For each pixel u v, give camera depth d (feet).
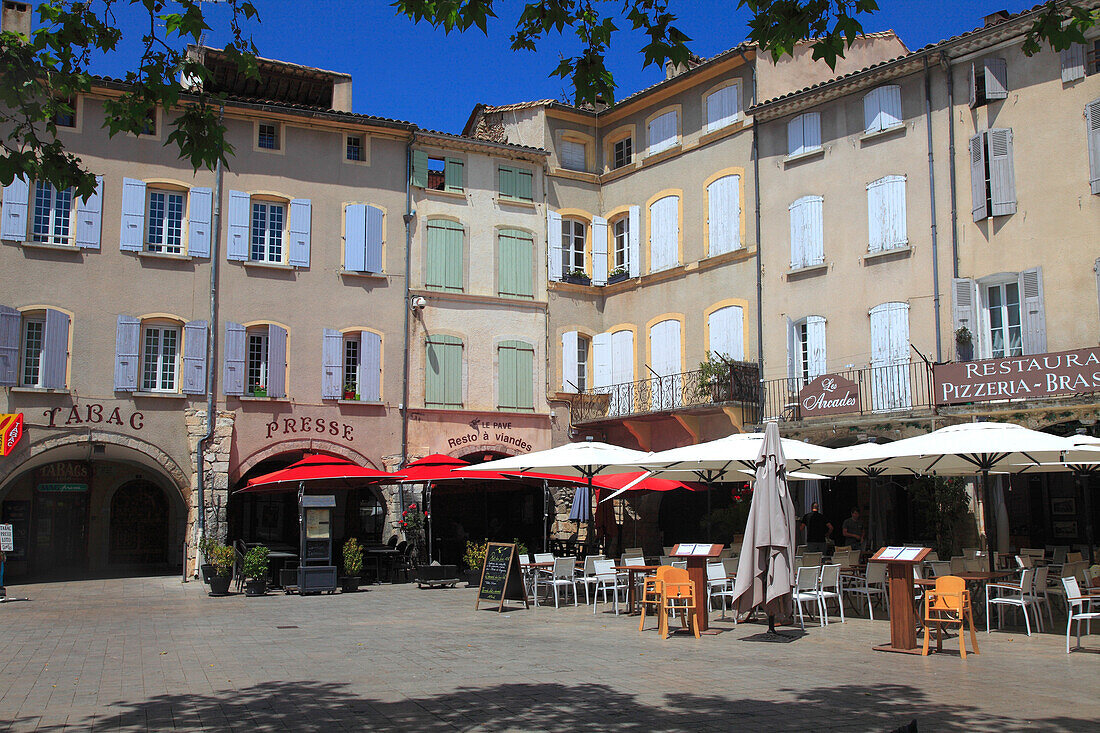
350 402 81.56
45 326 71.77
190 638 41.24
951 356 66.64
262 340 80.07
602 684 29.86
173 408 75.51
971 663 34.12
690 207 87.15
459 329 87.71
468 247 88.99
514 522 97.25
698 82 87.40
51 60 24.77
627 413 85.40
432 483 80.64
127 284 75.20
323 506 65.46
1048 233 62.75
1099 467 51.72
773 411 76.89
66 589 67.72
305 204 82.07
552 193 93.86
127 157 76.38
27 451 70.44
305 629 44.39
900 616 37.11
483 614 51.13
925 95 69.87
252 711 25.99
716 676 31.35
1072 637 40.78
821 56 24.07
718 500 84.48
